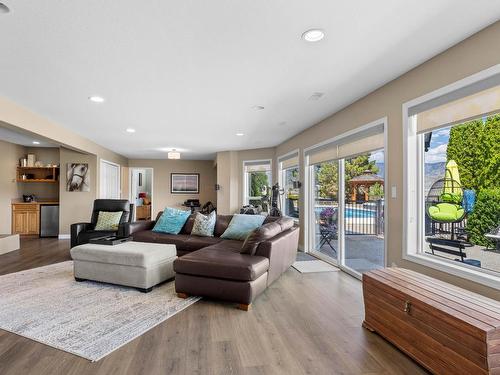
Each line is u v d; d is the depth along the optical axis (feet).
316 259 15.46
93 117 14.33
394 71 9.08
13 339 6.87
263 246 9.92
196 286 9.25
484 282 6.66
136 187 34.22
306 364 5.94
